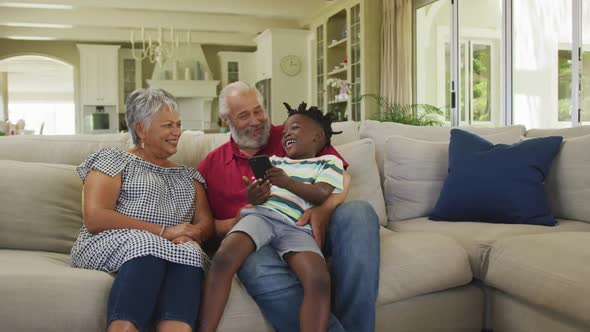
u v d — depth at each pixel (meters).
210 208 1.96
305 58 9.39
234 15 9.12
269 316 1.49
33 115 20.42
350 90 6.87
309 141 1.81
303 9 8.15
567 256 1.57
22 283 1.33
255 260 1.52
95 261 1.51
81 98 10.61
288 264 1.53
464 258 1.81
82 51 10.41
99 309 1.36
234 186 1.92
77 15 8.41
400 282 1.67
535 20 4.80
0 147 2.10
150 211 1.66
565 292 1.49
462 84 5.54
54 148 2.12
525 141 2.32
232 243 1.50
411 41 6.08
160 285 1.40
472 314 1.86
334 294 1.59
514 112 5.07
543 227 2.07
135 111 1.73
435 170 2.45
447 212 2.28
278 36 9.22
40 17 8.35
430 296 1.77
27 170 1.91
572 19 4.44
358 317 1.53
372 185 2.29
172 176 1.78
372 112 6.53
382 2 6.50
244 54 11.01
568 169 2.27
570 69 4.51
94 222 1.56
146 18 8.66
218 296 1.43
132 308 1.29
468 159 2.31
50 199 1.88
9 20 8.26
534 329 1.65
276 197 1.70
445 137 2.67
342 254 1.57
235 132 1.95
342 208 1.67
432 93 5.92
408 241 1.80
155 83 10.51
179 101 11.12
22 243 1.83
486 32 5.28
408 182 2.44
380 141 2.60
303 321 1.40
